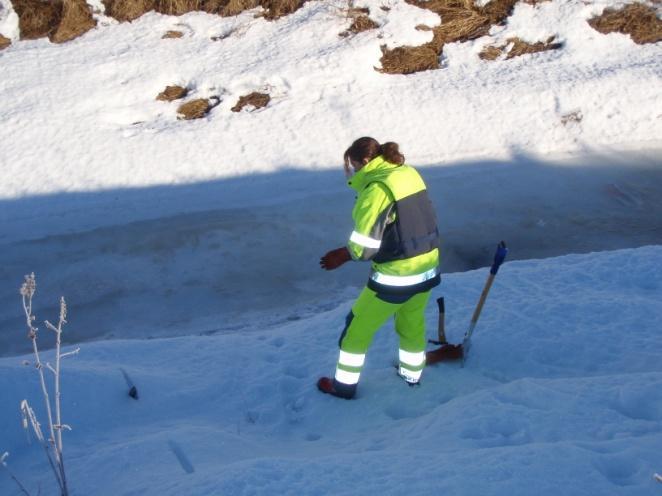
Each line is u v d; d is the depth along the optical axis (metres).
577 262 6.26
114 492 3.33
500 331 5.16
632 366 4.68
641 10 11.16
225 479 3.09
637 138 9.67
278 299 7.20
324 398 4.60
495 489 2.87
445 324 5.32
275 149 9.39
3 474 3.73
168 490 3.13
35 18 11.19
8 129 9.48
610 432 3.42
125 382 4.53
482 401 3.84
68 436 4.08
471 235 8.10
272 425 4.43
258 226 8.25
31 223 8.38
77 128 9.56
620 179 9.01
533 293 5.73
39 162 9.09
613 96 9.98
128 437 4.07
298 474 3.12
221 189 8.88
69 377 4.37
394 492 2.90
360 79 10.36
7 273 7.60
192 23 11.18
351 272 7.60
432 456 3.22
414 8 11.25
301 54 10.59
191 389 4.68
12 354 6.54
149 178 8.98
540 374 4.77
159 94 10.23
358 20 11.07
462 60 10.78
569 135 9.68
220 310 7.05
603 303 5.41
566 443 3.20
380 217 3.87
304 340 5.32
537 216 8.40
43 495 3.44
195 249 7.90
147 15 11.33
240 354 5.16
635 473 2.98
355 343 4.36
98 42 10.91
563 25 11.06
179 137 9.49
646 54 10.72
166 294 7.29
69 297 7.27
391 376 4.76
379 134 9.61
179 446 3.77
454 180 9.01
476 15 11.27
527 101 9.96
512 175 9.10
